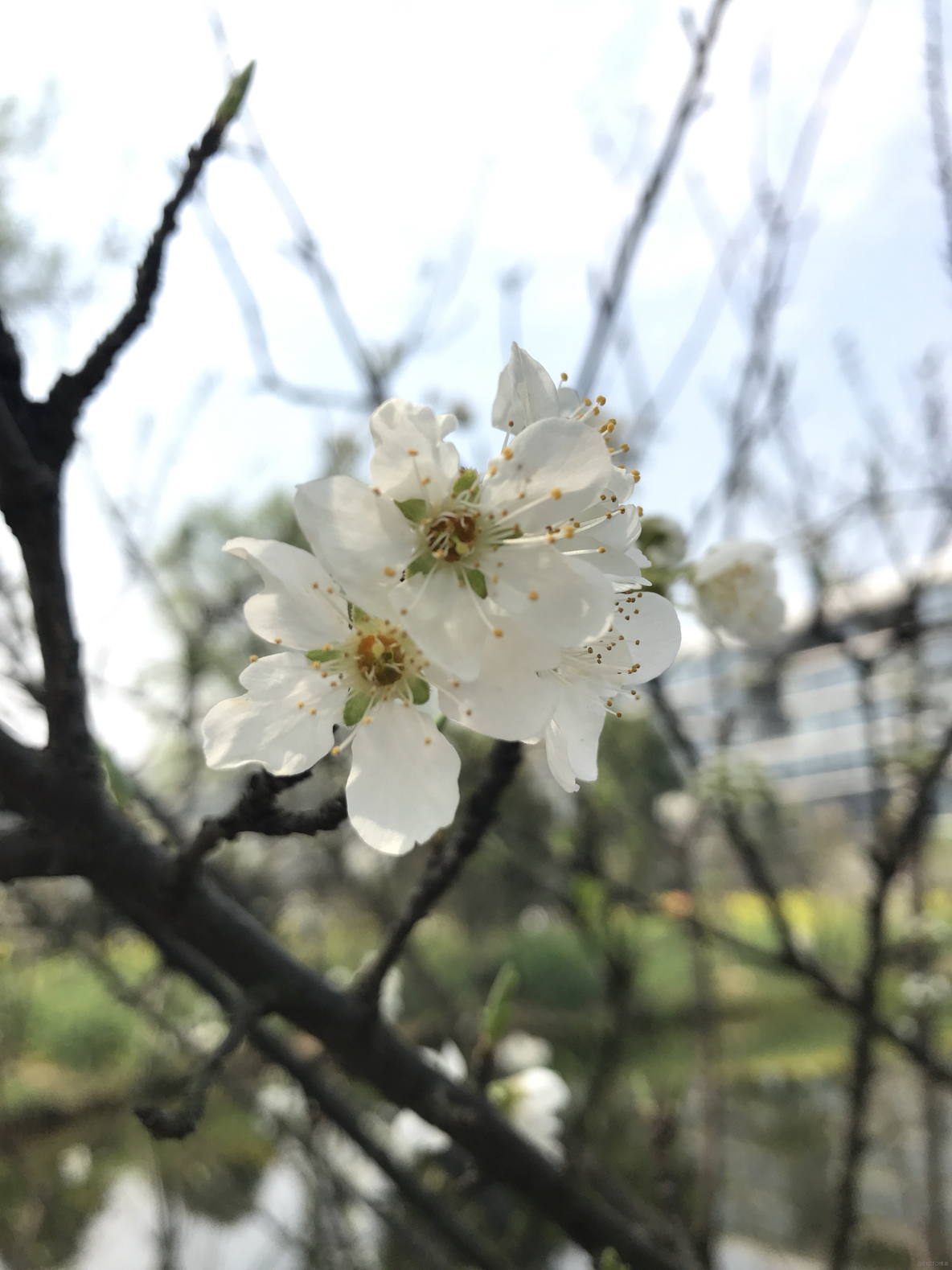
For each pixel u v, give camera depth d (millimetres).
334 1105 110
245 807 76
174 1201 291
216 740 75
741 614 141
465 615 66
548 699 66
